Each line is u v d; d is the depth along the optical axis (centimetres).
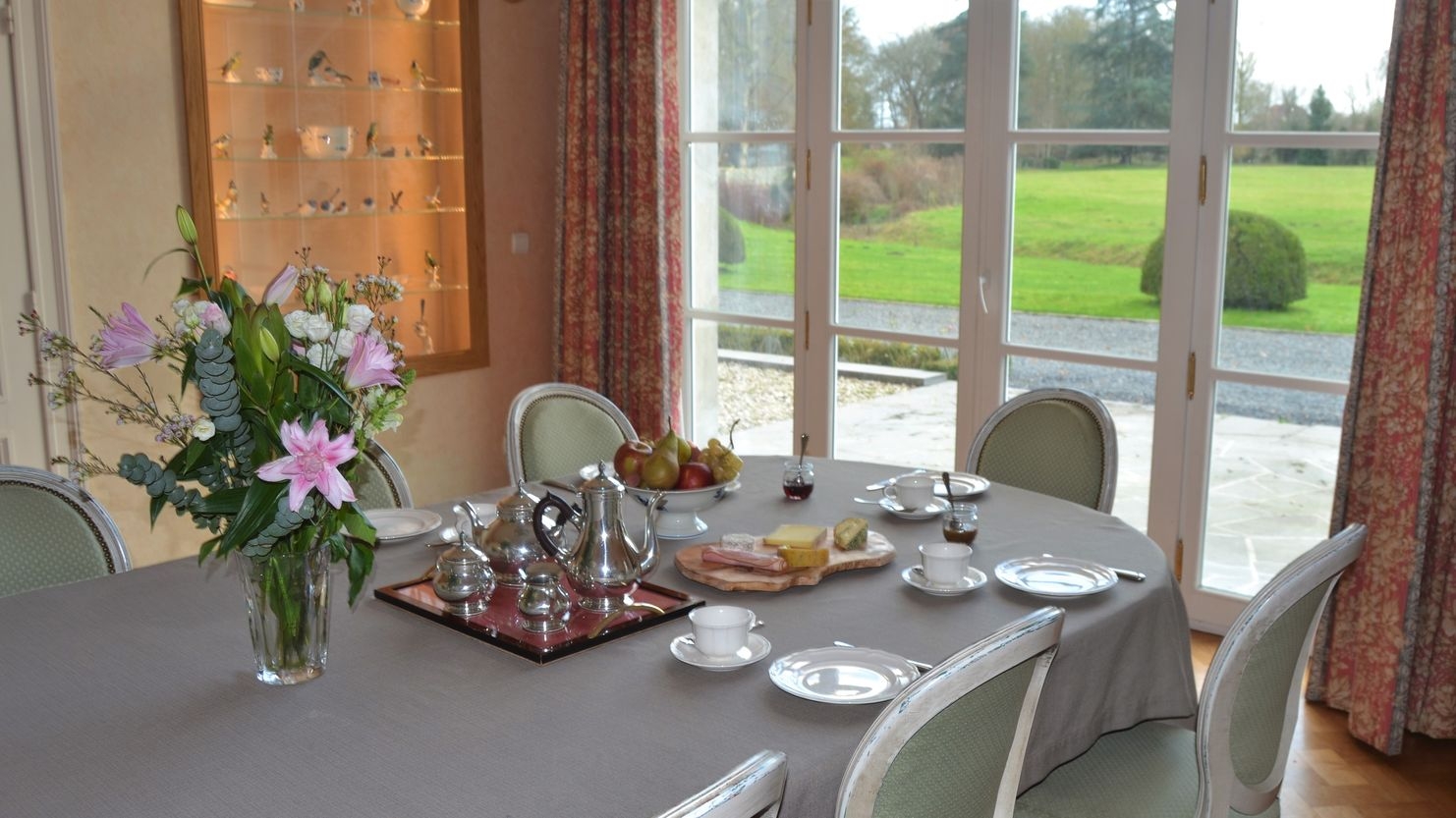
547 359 509
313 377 162
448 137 464
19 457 365
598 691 169
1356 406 311
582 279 477
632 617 194
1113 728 204
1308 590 175
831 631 191
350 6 425
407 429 462
